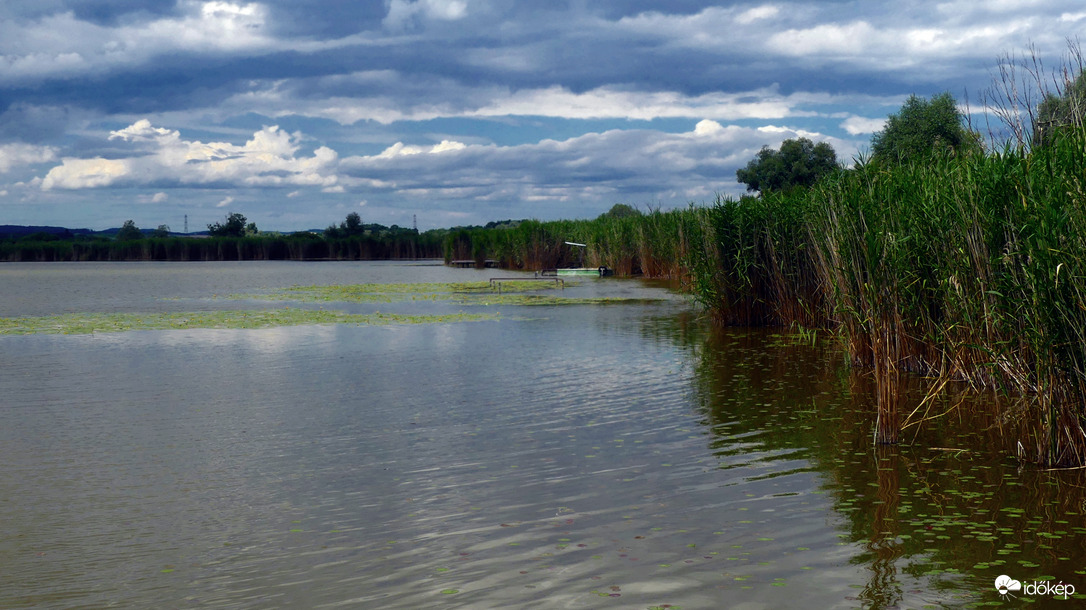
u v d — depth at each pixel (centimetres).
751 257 1906
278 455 843
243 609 495
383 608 491
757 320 1941
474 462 806
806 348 1552
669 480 739
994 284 830
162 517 662
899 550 570
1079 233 718
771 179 4841
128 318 2303
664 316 2212
